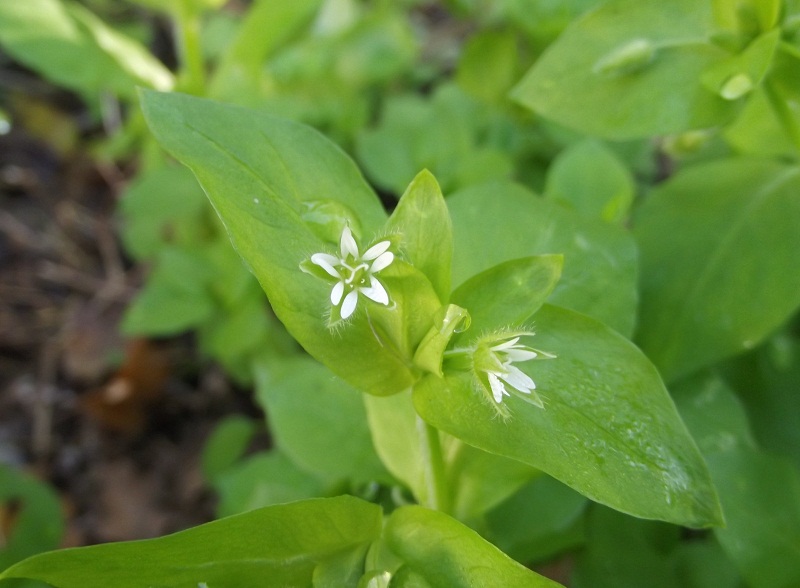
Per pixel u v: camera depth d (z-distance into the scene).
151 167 0.12
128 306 0.13
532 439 0.05
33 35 0.11
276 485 0.08
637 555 0.07
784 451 0.08
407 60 0.13
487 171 0.11
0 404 0.12
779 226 0.07
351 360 0.05
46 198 0.14
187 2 0.11
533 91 0.07
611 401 0.05
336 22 0.14
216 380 0.13
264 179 0.05
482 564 0.05
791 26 0.06
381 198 0.14
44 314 0.13
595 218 0.07
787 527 0.06
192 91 0.11
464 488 0.06
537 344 0.05
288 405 0.08
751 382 0.08
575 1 0.11
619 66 0.07
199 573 0.05
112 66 0.11
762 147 0.09
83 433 0.12
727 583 0.07
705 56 0.07
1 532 0.10
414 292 0.05
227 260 0.11
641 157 0.12
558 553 0.08
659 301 0.07
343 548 0.05
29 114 0.15
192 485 0.12
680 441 0.05
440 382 0.05
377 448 0.06
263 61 0.12
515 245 0.06
